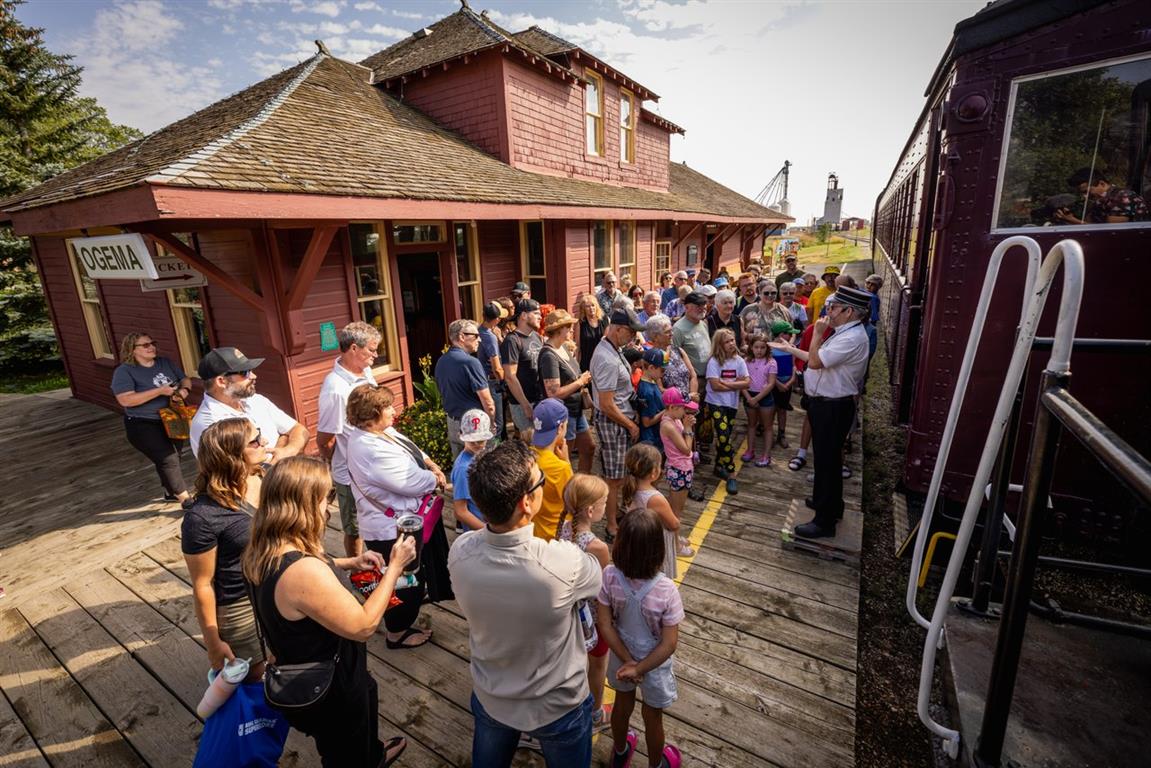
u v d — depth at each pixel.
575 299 9.02
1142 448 3.29
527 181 8.13
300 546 1.83
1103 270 3.21
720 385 4.91
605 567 2.33
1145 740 1.78
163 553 4.38
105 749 2.65
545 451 2.86
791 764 2.48
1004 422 1.70
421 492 2.95
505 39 8.42
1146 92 2.94
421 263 8.95
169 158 4.32
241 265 5.27
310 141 5.51
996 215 3.45
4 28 16.16
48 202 4.28
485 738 1.85
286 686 1.77
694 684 2.92
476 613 1.69
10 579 4.06
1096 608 2.84
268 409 3.60
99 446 6.86
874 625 3.48
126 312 7.39
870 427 7.07
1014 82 3.25
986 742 1.68
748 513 4.68
